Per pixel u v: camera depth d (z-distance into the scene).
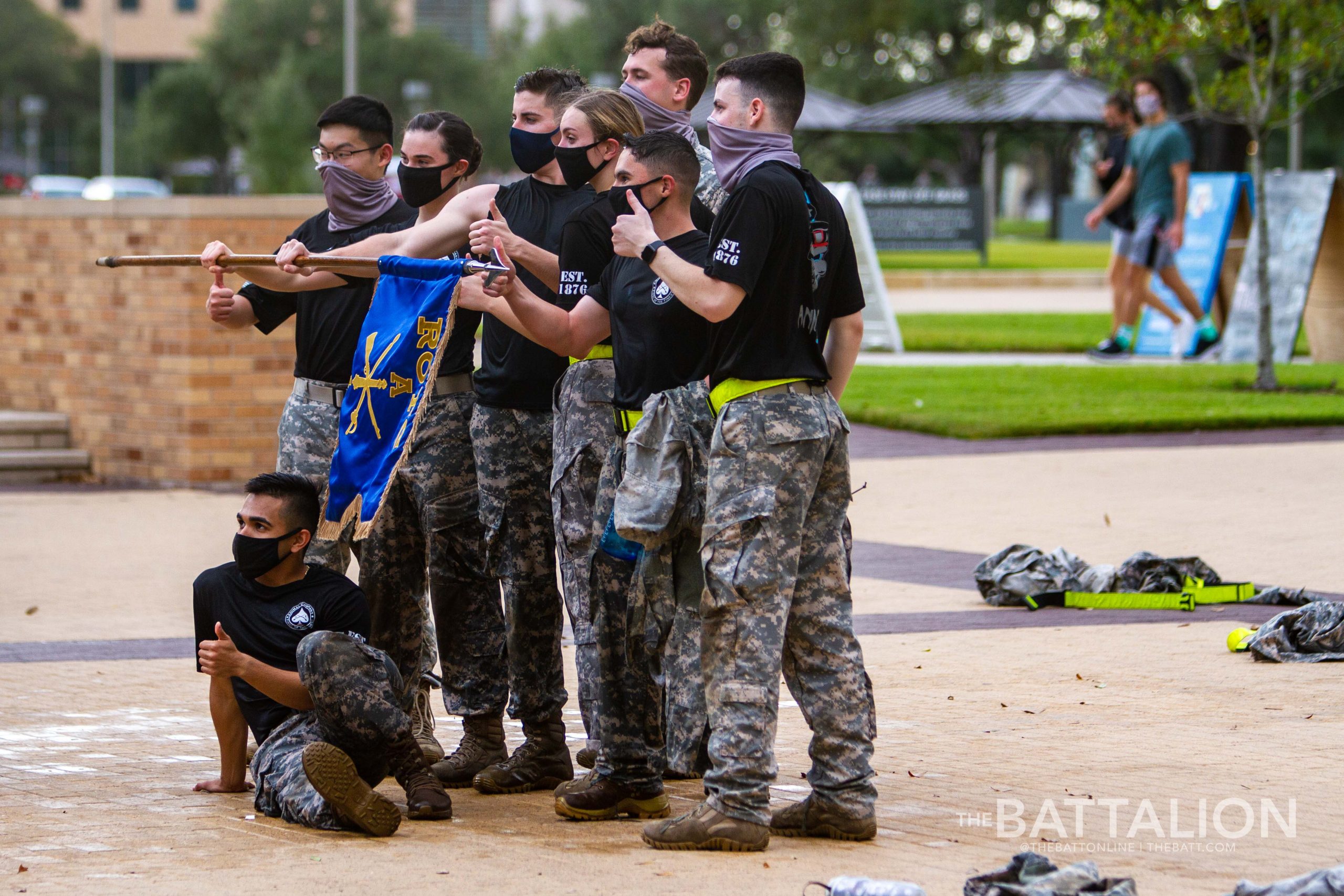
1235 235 34.94
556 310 9.05
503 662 9.98
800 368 8.00
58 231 24.78
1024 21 73.75
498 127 115.75
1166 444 24.09
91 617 15.09
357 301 10.25
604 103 9.38
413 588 10.20
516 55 120.69
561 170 9.50
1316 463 21.89
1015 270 61.66
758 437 7.92
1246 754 9.77
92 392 24.72
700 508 8.46
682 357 8.73
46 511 21.53
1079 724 10.61
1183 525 18.05
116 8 155.25
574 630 9.44
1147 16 29.61
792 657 8.31
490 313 8.95
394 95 114.12
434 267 8.98
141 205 23.70
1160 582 14.72
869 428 26.41
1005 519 18.86
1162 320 35.38
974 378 30.80
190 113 118.19
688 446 8.45
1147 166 32.53
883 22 88.94
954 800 8.89
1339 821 8.36
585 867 7.75
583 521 9.30
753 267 7.77
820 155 107.81
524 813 9.05
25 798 9.24
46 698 11.95
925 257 73.00
